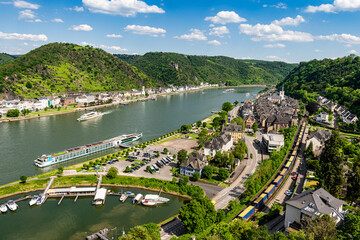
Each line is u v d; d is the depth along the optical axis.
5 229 140.75
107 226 143.62
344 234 105.12
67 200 172.00
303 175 198.00
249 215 142.75
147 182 192.12
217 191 178.50
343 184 161.50
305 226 113.25
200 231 127.31
